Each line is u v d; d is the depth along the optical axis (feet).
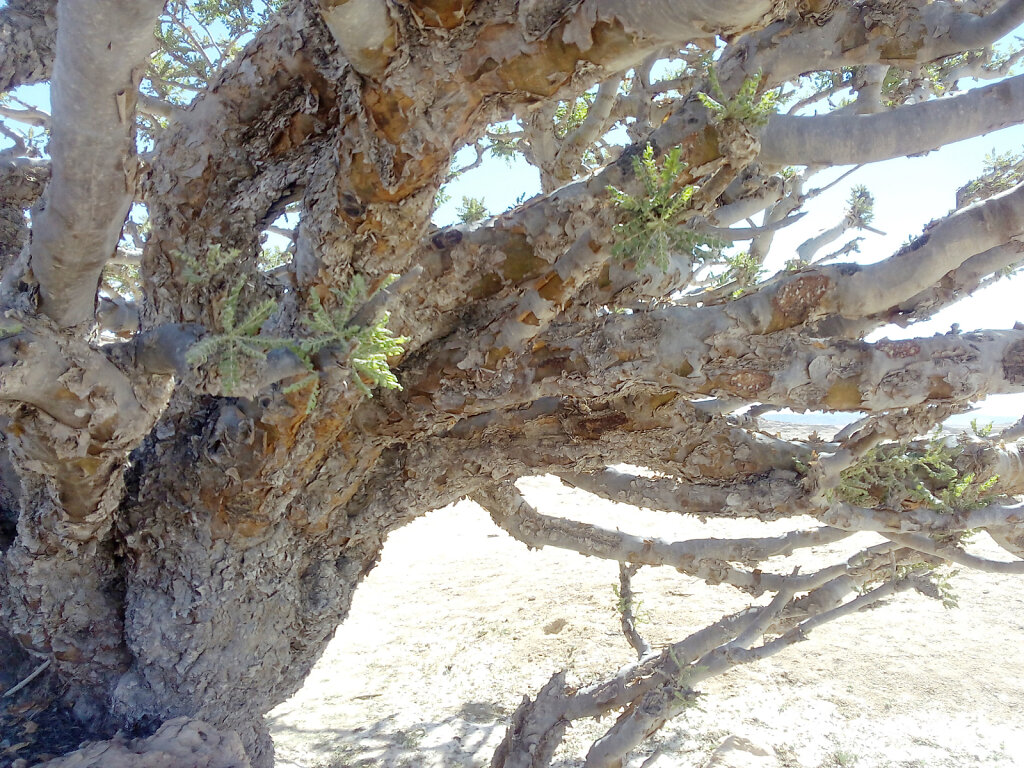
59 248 8.27
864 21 9.19
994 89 9.14
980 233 10.07
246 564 13.09
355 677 29.60
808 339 11.20
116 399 9.66
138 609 12.89
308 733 24.61
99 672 13.48
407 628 34.88
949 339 11.01
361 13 7.14
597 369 11.39
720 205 12.89
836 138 9.55
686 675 14.94
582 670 28.27
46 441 9.74
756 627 15.26
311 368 7.79
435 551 48.57
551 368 11.64
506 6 7.88
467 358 11.68
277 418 11.16
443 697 27.30
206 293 11.28
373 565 15.72
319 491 13.51
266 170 11.41
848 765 21.36
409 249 9.66
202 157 10.87
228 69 10.83
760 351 11.07
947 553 13.67
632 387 12.07
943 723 23.89
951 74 16.76
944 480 13.56
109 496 11.46
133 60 6.72
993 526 14.16
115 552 13.39
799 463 13.66
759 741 22.47
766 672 28.02
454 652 31.50
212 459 11.99
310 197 9.77
